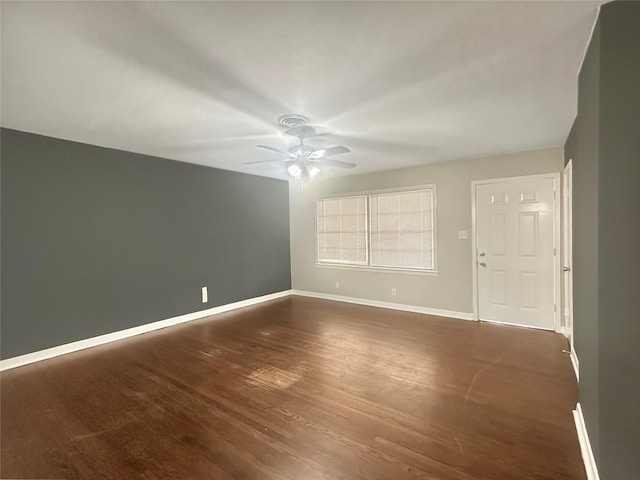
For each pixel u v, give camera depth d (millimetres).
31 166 3291
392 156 4348
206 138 3426
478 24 1594
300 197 6363
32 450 1951
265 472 1752
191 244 4785
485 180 4402
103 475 1746
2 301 3119
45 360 3312
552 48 1808
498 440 1978
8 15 1465
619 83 1473
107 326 3863
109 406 2430
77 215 3625
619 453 1481
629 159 1455
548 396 2479
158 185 4379
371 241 5492
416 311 5039
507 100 2504
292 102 2488
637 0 1420
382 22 1563
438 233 4816
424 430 2090
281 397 2523
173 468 1792
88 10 1447
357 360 3197
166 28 1590
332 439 2014
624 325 1465
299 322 4555
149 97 2385
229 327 4371
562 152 3889
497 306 4398
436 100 2482
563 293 3936
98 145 3740
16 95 2342
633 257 1446
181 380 2834
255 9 1457
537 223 4082
